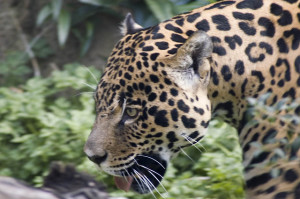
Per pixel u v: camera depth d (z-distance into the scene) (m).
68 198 7.96
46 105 15.97
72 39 18.70
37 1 18.95
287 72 9.88
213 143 13.47
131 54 9.84
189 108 9.67
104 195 8.55
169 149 10.03
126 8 19.12
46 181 8.38
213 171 12.38
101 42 18.59
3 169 13.23
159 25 10.21
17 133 14.18
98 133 9.83
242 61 10.04
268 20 10.16
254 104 9.23
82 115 14.12
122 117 9.76
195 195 12.07
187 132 9.80
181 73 9.59
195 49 9.48
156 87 9.60
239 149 13.27
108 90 9.79
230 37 10.09
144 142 9.85
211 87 10.02
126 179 10.27
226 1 10.60
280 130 9.71
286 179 9.40
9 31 18.77
